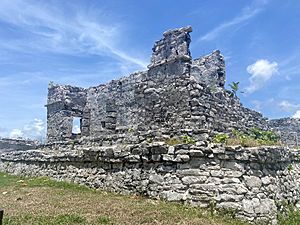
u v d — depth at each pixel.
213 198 10.88
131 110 23.56
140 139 14.33
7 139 31.81
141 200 11.67
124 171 13.18
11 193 13.78
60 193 13.22
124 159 13.12
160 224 9.04
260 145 13.08
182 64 20.62
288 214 12.30
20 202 11.59
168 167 11.87
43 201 11.60
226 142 12.43
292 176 14.52
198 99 14.48
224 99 16.83
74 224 8.80
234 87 18.47
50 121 29.58
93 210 10.21
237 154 11.55
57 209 10.34
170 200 11.39
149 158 12.34
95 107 27.33
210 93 15.53
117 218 9.38
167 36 21.80
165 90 15.32
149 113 15.55
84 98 28.94
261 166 12.23
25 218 9.27
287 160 14.43
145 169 12.48
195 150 11.42
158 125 15.15
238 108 18.00
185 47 20.89
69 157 16.20
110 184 13.59
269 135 17.95
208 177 11.16
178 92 14.83
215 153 11.38
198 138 12.83
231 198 10.84
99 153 14.19
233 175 11.26
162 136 13.57
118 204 10.98
